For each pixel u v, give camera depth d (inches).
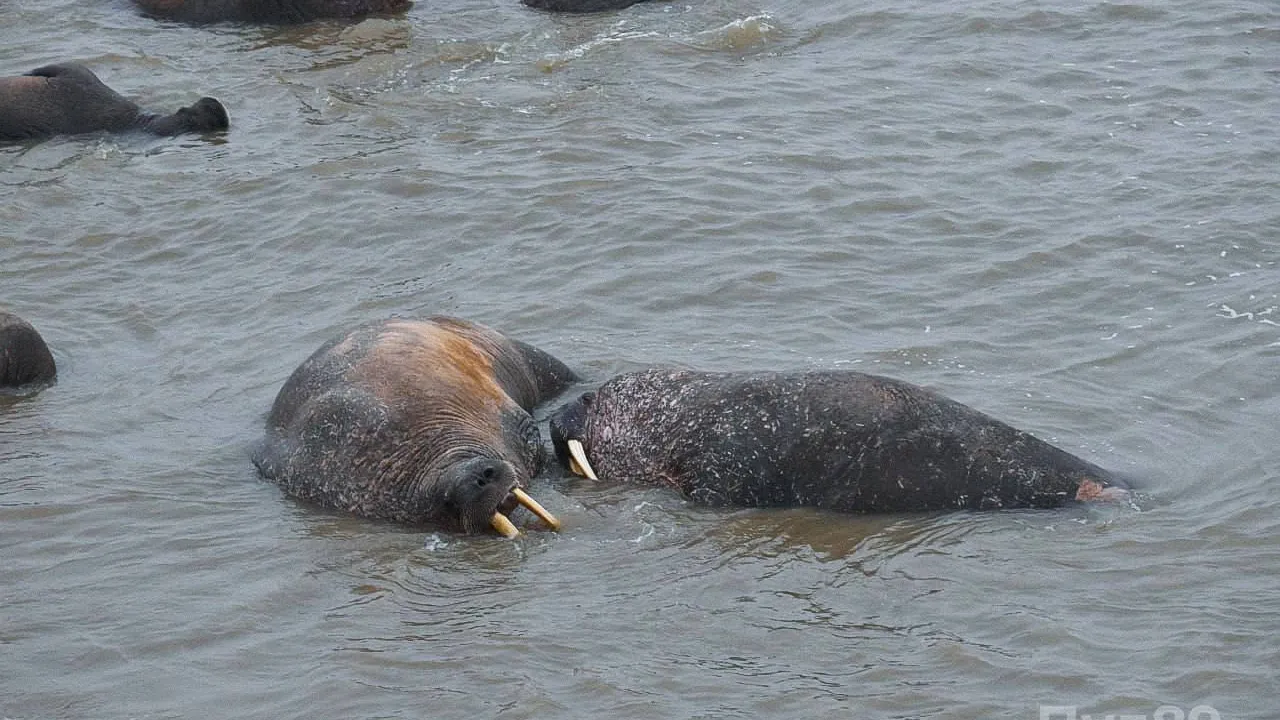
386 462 1745.8
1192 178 2613.2
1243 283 2252.7
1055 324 2159.2
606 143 2859.3
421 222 2593.5
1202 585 1478.8
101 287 2452.0
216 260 2529.5
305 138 2962.6
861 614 1459.2
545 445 1932.8
